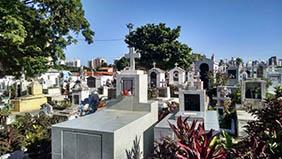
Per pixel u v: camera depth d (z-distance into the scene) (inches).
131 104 291.1
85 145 203.3
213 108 522.0
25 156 268.4
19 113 645.3
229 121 399.2
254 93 499.5
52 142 214.4
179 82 1159.6
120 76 298.8
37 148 263.1
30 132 320.8
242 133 329.4
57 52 436.8
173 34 1482.5
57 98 858.8
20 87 831.7
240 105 469.1
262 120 173.9
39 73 470.6
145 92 307.9
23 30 352.2
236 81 958.4
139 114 271.3
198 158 130.0
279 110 169.2
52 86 1112.2
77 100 676.7
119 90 300.2
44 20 408.8
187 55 1444.4
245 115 368.8
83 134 203.8
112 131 194.4
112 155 193.2
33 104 743.7
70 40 456.1
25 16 400.5
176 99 755.4
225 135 173.3
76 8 445.1
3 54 398.9
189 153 133.6
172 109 409.7
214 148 135.7
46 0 413.1
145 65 1460.4
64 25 441.7
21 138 292.5
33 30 420.8
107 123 223.8
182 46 1448.1
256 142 139.2
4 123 350.3
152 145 278.4
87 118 249.1
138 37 1528.1
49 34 436.5
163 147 172.2
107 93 871.7
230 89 758.5
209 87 957.2
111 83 1182.3
